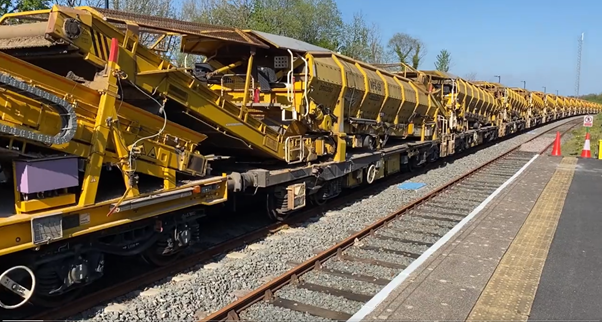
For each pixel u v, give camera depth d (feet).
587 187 43.86
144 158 19.94
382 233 29.25
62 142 15.44
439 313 17.06
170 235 22.09
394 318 16.61
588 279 20.72
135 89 19.81
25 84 14.23
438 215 33.78
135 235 20.71
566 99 196.24
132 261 23.62
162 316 17.53
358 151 42.22
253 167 30.53
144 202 19.22
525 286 19.76
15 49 17.76
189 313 17.98
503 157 67.31
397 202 38.65
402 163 50.52
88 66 18.61
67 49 16.80
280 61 31.14
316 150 33.37
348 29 152.35
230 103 24.93
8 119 14.58
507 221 30.78
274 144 28.84
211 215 33.50
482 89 86.22
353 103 37.91
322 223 31.76
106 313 17.74
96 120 17.51
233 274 21.84
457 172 55.77
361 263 23.89
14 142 15.43
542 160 64.49
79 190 18.01
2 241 14.47
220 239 28.30
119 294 19.31
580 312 17.39
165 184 21.22
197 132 23.12
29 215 15.30
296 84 30.86
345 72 35.50
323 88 32.55
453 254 23.76
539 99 140.46
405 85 48.96
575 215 32.68
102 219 17.89
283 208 30.04
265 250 25.53
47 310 17.15
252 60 30.66
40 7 44.75
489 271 21.39
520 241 26.27
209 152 30.66
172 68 20.49
